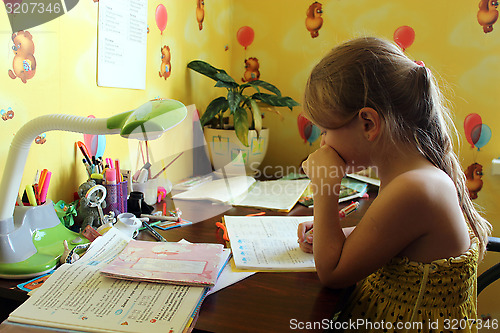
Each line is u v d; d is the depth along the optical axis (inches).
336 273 26.8
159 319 21.4
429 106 28.6
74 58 37.5
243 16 68.6
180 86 56.0
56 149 36.8
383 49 28.1
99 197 36.0
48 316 21.5
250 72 69.9
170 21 52.0
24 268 26.3
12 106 32.2
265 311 24.0
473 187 60.7
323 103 28.6
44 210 30.0
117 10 42.2
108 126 26.5
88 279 25.3
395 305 28.3
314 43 65.3
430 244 27.0
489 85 58.0
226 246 33.5
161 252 29.3
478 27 57.2
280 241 34.7
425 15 59.4
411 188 25.5
